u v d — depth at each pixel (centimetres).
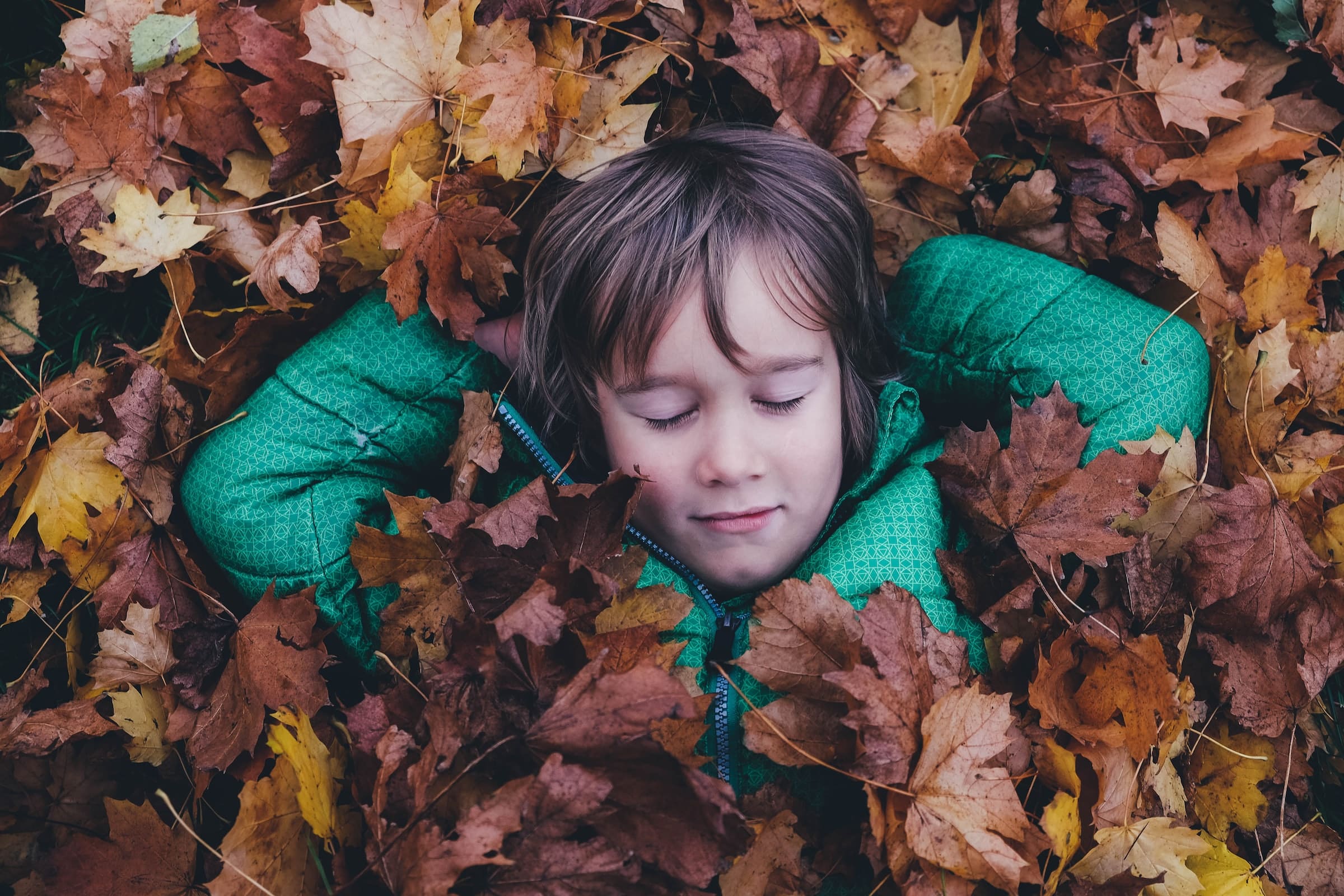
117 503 141
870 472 154
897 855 115
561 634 122
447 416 153
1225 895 137
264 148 154
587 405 148
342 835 122
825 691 124
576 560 122
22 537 143
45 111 145
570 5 152
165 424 146
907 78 168
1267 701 144
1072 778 124
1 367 161
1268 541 142
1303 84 171
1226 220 162
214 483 143
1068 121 168
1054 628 139
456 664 120
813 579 126
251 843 116
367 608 144
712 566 143
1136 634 142
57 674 150
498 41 147
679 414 136
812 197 143
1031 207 165
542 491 131
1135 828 126
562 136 152
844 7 171
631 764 107
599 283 137
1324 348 156
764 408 135
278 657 135
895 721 116
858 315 150
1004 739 117
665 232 135
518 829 103
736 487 134
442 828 112
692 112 168
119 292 163
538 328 149
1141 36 172
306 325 153
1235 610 143
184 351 153
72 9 157
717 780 106
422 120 143
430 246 142
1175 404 148
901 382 159
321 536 143
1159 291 162
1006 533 142
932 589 140
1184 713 129
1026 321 152
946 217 174
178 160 152
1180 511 145
